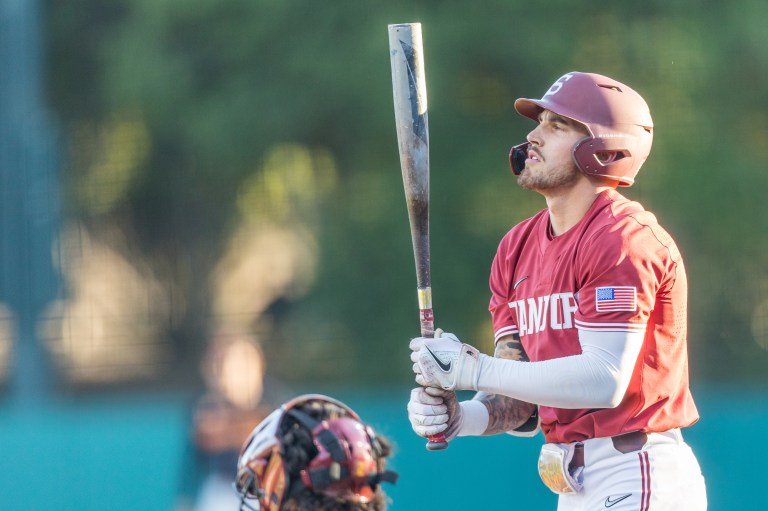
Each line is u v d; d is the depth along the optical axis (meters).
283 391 26.84
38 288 44.69
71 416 32.09
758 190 58.97
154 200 62.00
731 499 27.67
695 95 58.62
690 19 59.00
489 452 27.66
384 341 58.47
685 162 58.16
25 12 48.94
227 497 24.75
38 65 51.97
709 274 57.91
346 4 59.19
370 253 59.75
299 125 60.06
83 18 64.88
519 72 58.84
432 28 57.81
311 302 60.19
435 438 13.52
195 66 61.25
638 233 12.80
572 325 13.14
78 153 62.19
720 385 53.31
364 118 59.72
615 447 13.12
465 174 58.66
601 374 12.49
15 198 44.78
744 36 59.09
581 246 13.00
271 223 62.16
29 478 29.98
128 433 29.88
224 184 62.22
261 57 60.28
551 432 13.68
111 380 49.22
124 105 62.38
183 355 54.22
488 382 12.84
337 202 61.44
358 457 9.97
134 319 57.56
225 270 62.19
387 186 60.16
